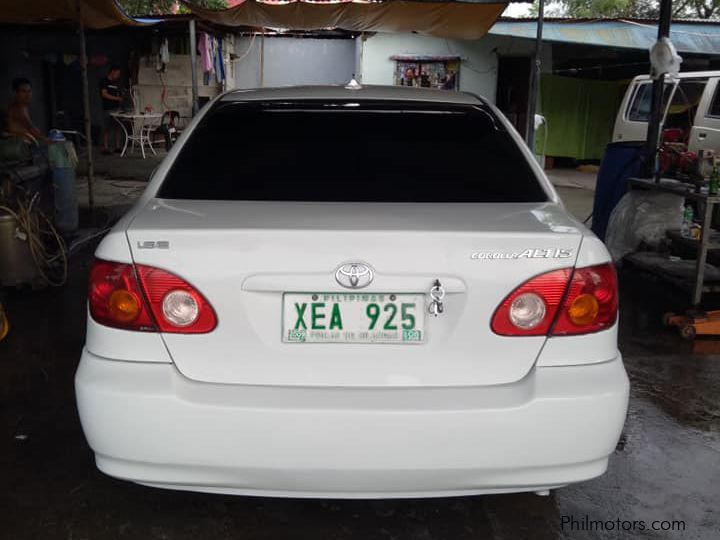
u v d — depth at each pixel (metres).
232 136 2.73
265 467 1.94
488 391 1.98
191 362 2.00
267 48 17.75
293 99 2.98
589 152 16.34
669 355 4.28
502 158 2.66
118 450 1.98
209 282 1.97
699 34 12.12
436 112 2.92
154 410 1.93
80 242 6.74
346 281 1.94
